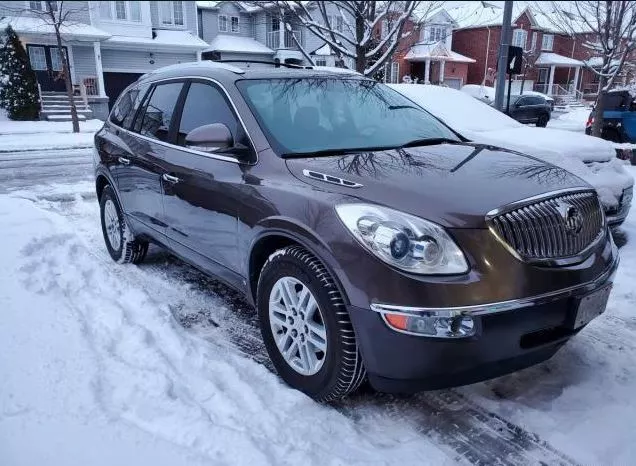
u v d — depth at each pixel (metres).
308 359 2.84
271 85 3.68
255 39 36.00
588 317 2.71
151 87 4.57
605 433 2.63
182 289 4.51
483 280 2.38
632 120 14.13
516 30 40.03
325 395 2.78
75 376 2.89
